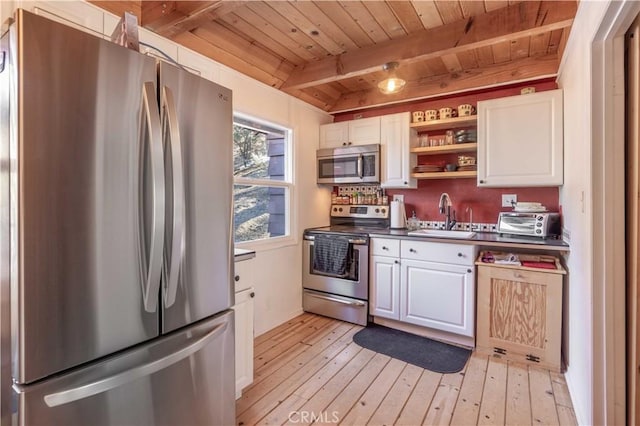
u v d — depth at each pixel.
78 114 0.98
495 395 1.97
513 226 2.73
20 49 0.87
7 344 0.97
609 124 1.47
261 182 2.94
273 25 2.28
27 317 0.89
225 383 1.50
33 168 0.90
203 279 1.38
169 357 1.19
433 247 2.70
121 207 1.07
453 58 2.79
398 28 2.31
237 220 2.79
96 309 1.03
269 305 2.99
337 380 2.14
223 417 1.49
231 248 1.54
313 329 2.98
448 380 2.14
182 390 1.30
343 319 3.16
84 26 1.74
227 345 1.50
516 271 2.37
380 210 3.61
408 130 3.21
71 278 0.97
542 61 2.68
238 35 2.40
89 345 1.01
